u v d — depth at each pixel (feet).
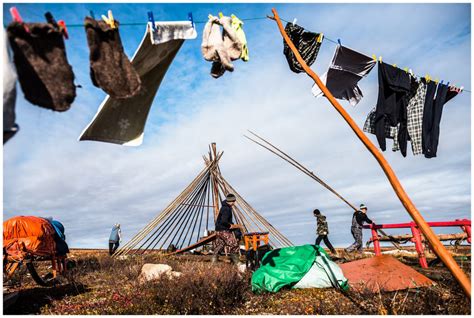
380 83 18.89
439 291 16.28
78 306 16.67
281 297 17.17
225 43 13.46
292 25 16.71
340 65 18.56
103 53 10.45
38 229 19.16
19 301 17.74
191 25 12.84
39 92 9.33
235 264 21.85
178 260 31.78
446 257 9.03
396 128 21.62
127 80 10.84
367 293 16.29
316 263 19.47
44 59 9.52
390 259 20.68
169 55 13.69
